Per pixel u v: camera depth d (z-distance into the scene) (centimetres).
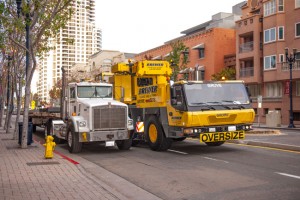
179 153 1420
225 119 1330
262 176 927
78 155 1422
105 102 1474
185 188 828
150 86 1536
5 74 3212
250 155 1308
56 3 1636
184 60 4491
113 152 1500
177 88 1340
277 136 2055
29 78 1577
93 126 1425
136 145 1738
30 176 932
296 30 3806
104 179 953
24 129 1559
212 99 1340
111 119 1454
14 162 1159
